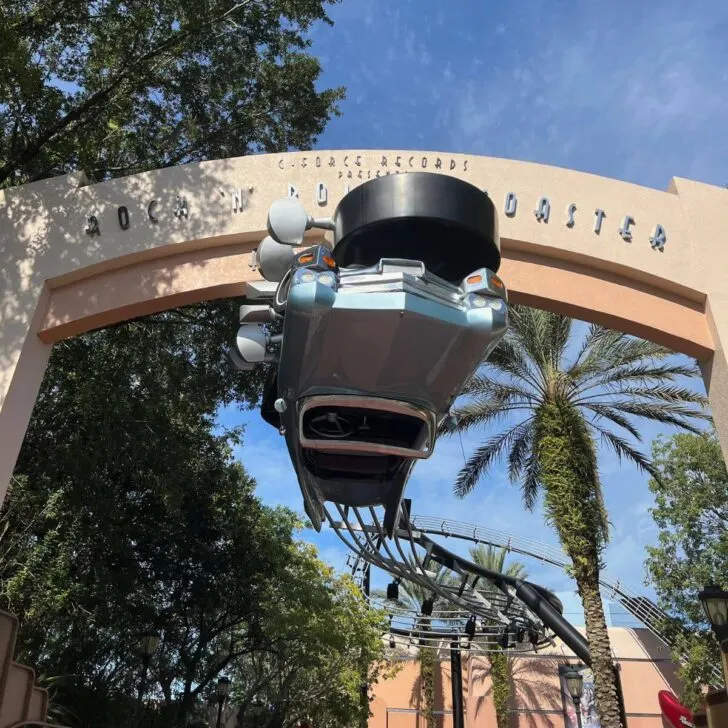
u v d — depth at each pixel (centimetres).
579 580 1330
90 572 1561
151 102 1282
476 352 434
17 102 952
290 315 414
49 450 1299
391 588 1898
